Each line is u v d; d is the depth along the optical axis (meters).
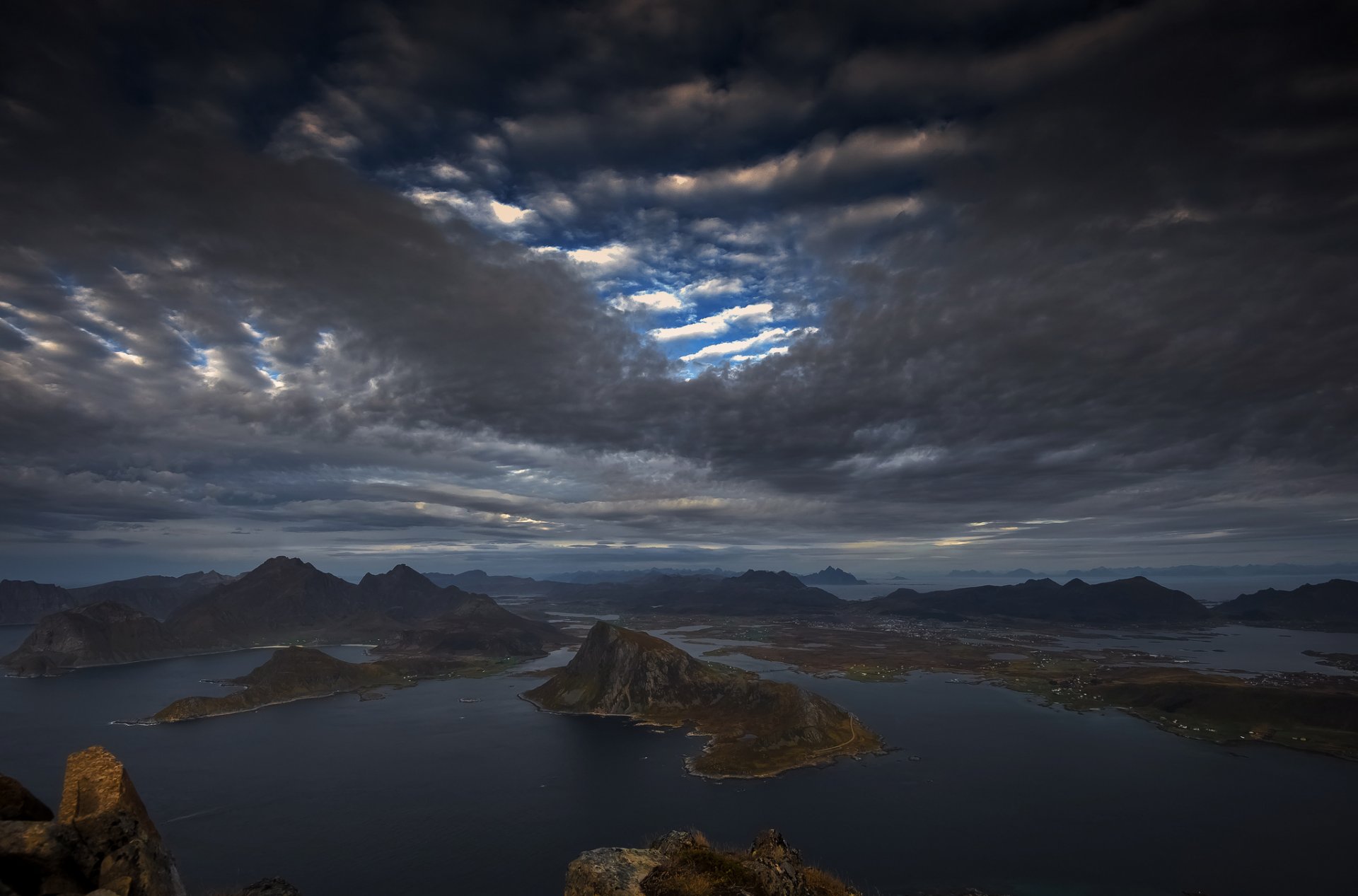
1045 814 163.88
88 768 28.58
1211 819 160.62
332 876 136.12
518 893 127.88
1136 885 127.00
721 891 25.14
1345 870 134.12
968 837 149.62
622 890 25.22
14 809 25.36
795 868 30.02
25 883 21.31
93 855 23.56
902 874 131.88
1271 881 129.38
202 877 136.62
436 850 148.25
